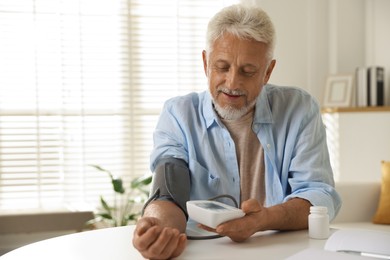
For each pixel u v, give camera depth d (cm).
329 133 308
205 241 102
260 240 103
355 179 297
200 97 144
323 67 331
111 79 310
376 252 87
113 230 114
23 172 298
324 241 102
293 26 326
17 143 298
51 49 301
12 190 298
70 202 305
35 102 299
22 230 272
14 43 297
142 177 285
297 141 135
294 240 103
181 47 319
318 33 329
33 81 299
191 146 135
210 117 137
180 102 142
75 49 304
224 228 97
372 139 296
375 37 324
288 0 325
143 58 314
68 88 303
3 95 296
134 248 97
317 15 329
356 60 331
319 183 127
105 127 309
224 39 117
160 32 317
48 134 301
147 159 314
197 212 101
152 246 86
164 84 317
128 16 310
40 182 301
